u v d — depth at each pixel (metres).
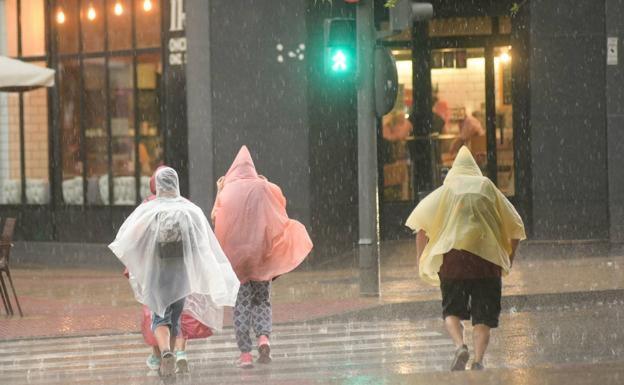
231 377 30.77
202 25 57.41
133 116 61.22
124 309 45.28
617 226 61.97
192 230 31.00
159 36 60.06
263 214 33.47
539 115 62.56
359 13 45.41
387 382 25.44
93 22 62.53
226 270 31.22
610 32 61.62
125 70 61.44
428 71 65.56
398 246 62.41
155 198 31.72
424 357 33.81
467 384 24.56
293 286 49.66
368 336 37.91
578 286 45.34
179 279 30.78
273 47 57.19
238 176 34.38
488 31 65.31
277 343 36.75
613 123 61.84
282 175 57.19
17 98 65.12
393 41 65.12
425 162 65.62
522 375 25.75
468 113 65.50
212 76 57.31
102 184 62.53
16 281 55.53
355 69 45.66
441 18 65.31
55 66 64.00
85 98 63.06
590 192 62.44
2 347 37.31
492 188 30.59
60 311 45.00
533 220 62.78
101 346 37.34
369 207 45.22
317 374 31.05
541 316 41.50
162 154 60.22
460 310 30.19
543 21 62.28
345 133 60.56
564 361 32.50
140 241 30.88
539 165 62.66
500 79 65.31
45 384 30.44
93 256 62.12
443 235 30.22
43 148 64.50
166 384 29.88
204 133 57.47
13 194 65.50
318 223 57.50
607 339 36.25
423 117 65.50
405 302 42.69
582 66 62.34
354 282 50.34
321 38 58.53
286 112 57.06
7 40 65.25
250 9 57.28
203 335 32.00
